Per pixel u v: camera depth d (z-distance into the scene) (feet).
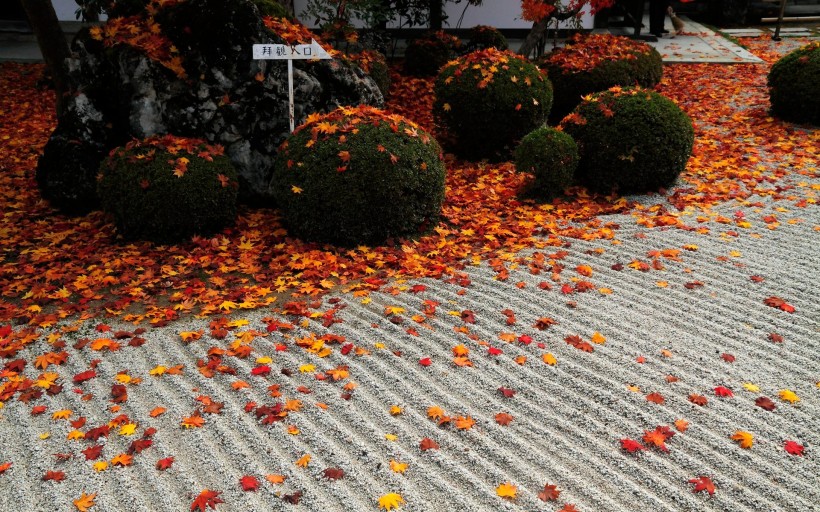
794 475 9.66
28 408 11.35
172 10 19.47
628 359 12.34
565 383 11.76
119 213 17.33
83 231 18.76
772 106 28.30
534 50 39.68
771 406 10.96
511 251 17.06
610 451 10.18
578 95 28.35
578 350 12.66
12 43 41.04
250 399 11.42
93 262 16.78
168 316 14.11
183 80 19.20
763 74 36.19
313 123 17.90
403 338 13.20
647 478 9.64
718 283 14.97
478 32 36.24
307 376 12.03
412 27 41.93
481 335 13.23
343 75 20.75
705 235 17.56
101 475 9.82
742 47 43.24
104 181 17.31
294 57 18.26
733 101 31.37
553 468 9.82
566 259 16.42
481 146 24.31
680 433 10.48
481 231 18.37
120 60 19.17
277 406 11.06
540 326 13.44
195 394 11.55
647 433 10.42
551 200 20.57
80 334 13.61
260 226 18.79
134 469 9.94
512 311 14.02
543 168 19.84
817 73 26.12
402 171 16.81
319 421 10.87
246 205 20.03
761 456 10.02
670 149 19.99
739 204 19.65
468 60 23.97
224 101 19.21
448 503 9.27
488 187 21.74
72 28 41.19
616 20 49.75
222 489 9.54
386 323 13.70
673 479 9.65
